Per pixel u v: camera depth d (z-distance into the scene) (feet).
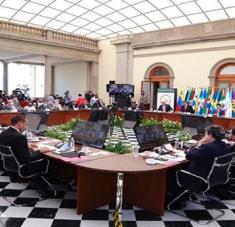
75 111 38.99
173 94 40.93
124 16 49.44
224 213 12.69
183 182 12.17
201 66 40.65
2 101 37.78
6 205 12.82
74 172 14.83
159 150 13.84
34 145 14.80
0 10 45.88
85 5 45.65
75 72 58.80
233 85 38.19
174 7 44.11
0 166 17.80
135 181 13.00
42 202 13.21
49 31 46.39
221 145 11.80
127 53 49.16
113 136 25.38
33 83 77.77
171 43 43.27
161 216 12.19
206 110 38.37
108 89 46.62
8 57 57.88
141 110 41.19
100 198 12.89
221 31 38.01
